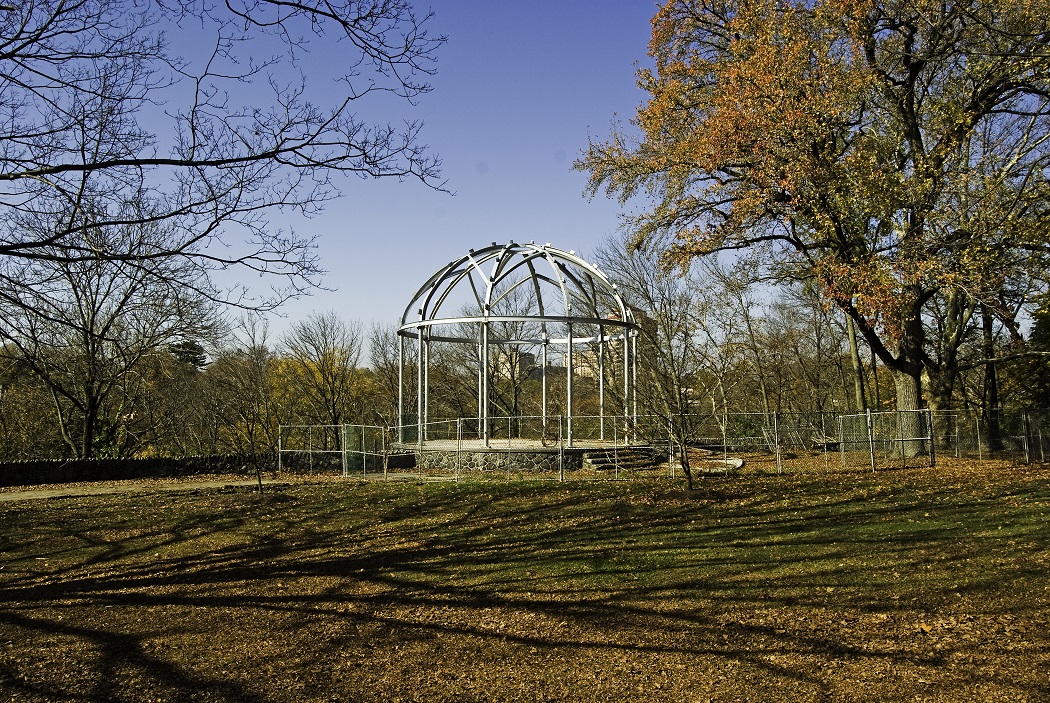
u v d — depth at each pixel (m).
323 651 7.99
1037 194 19.14
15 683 7.33
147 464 24.12
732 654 7.14
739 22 20.38
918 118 21.62
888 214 19.33
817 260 21.09
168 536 14.41
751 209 19.86
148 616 9.47
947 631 7.27
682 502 15.28
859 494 15.69
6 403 29.72
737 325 36.34
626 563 10.80
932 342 30.03
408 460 22.91
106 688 7.18
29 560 12.91
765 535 12.15
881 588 8.80
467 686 6.88
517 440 23.95
